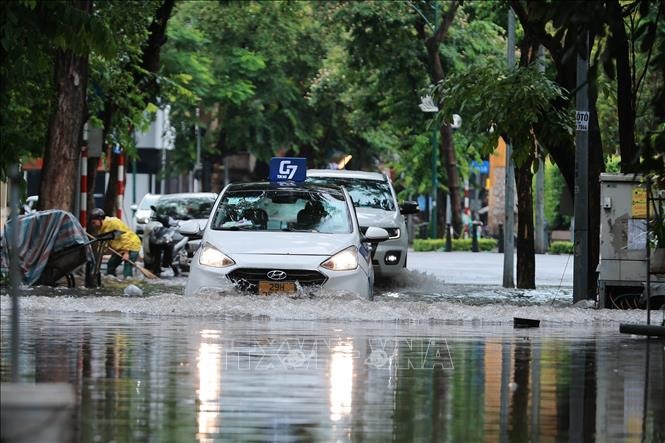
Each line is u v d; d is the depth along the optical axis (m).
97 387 22.11
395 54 119.44
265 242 42.81
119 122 82.81
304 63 157.12
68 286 57.06
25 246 55.69
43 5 51.25
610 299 46.12
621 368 26.44
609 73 26.08
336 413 19.70
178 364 25.58
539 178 132.88
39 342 30.02
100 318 37.69
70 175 63.00
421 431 18.27
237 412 19.58
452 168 133.75
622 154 49.03
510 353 29.20
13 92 60.47
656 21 27.50
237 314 38.88
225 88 149.00
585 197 50.84
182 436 17.47
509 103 52.44
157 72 85.50
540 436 18.12
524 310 41.19
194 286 42.09
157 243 75.25
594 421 19.47
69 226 56.28
